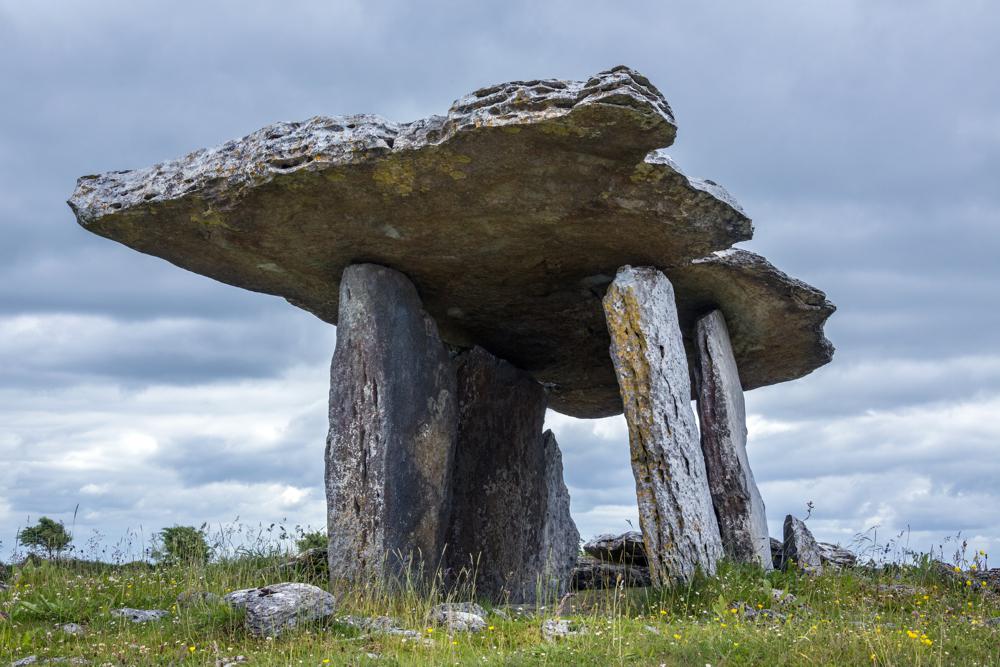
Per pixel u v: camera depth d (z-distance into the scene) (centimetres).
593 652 801
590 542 1481
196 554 1222
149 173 1162
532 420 1542
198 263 1267
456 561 1389
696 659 773
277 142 1063
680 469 1156
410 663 794
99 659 824
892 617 983
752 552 1246
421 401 1238
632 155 1003
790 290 1339
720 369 1317
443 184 1055
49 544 1238
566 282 1295
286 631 884
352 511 1173
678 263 1228
